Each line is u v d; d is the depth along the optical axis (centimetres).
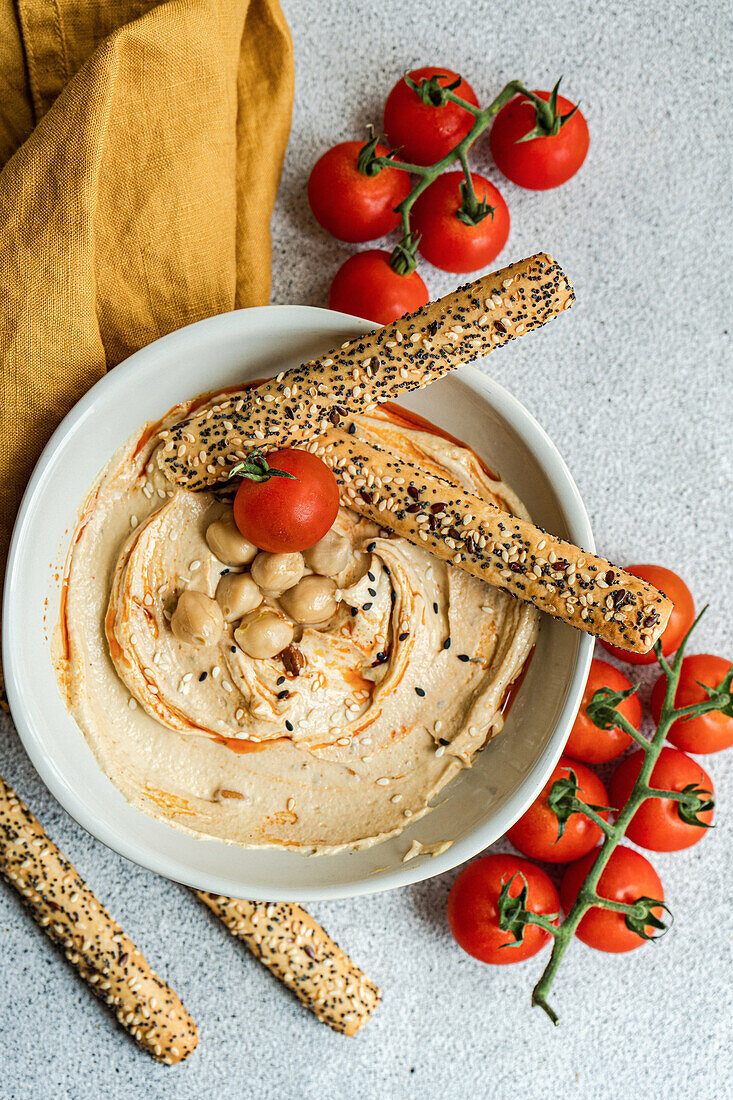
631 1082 47
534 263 39
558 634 42
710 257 47
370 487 41
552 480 41
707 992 47
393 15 46
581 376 47
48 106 43
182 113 42
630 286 47
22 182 41
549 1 46
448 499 41
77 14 42
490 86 46
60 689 41
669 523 47
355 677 42
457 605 43
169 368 41
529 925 44
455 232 44
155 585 42
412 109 44
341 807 42
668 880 47
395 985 47
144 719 42
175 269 43
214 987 46
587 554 41
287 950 45
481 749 43
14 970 46
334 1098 46
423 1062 47
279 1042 46
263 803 42
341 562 42
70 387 42
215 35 42
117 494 42
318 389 40
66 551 41
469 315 39
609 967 47
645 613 40
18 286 41
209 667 42
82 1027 46
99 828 40
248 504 40
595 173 47
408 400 42
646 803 45
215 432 40
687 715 42
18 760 45
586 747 45
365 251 45
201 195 42
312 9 46
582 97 46
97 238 42
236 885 41
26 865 44
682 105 47
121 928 45
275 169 45
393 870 42
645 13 46
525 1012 47
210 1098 46
